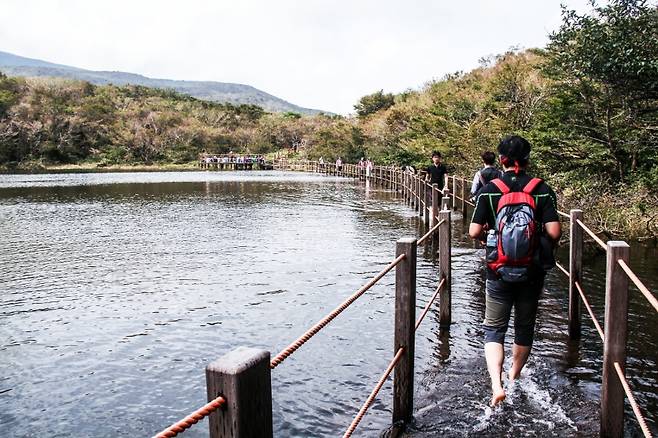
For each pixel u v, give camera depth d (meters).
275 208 18.66
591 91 11.03
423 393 4.41
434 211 11.70
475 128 18.44
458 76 33.56
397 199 21.59
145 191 27.30
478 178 7.77
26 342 5.94
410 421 3.99
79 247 11.52
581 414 4.00
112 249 11.25
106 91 82.75
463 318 6.20
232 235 12.85
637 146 10.83
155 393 4.73
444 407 4.17
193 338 5.97
